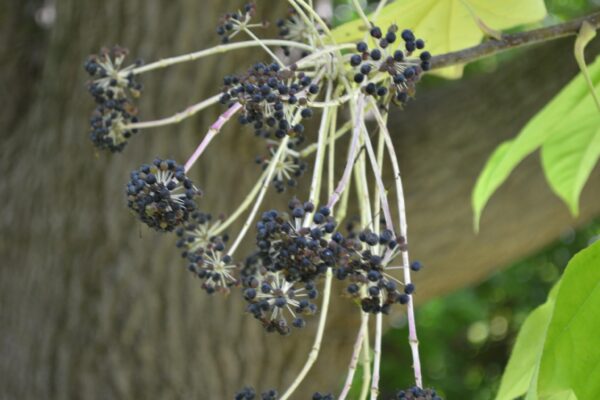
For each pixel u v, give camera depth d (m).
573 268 0.78
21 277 1.49
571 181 1.12
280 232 0.75
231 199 1.40
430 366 3.04
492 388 3.09
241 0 1.37
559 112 1.02
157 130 1.41
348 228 0.85
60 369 1.44
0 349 1.48
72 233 1.45
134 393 1.42
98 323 1.43
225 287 0.81
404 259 0.75
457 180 1.49
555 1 2.40
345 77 0.81
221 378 1.43
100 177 1.44
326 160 1.37
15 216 1.51
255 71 0.78
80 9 1.46
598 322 0.78
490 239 1.52
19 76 1.68
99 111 0.84
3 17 1.68
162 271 1.42
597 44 1.42
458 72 1.03
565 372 0.78
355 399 2.26
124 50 0.85
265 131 0.85
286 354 1.48
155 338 1.42
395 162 0.77
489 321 3.17
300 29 0.86
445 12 0.95
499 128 1.50
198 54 0.83
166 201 0.75
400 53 0.78
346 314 1.47
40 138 1.53
